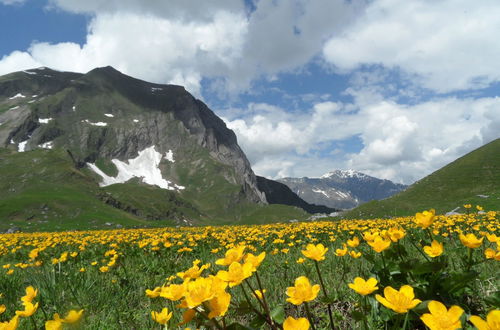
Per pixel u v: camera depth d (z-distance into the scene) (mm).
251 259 2182
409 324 2709
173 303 3738
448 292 2703
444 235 8086
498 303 2336
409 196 82500
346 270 4297
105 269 6176
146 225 113125
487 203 49000
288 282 5039
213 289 1738
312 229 14227
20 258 11891
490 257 2588
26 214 123000
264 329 2941
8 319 4176
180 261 8273
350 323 3174
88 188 191000
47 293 4773
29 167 194625
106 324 3891
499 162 81750
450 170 88750
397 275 3018
